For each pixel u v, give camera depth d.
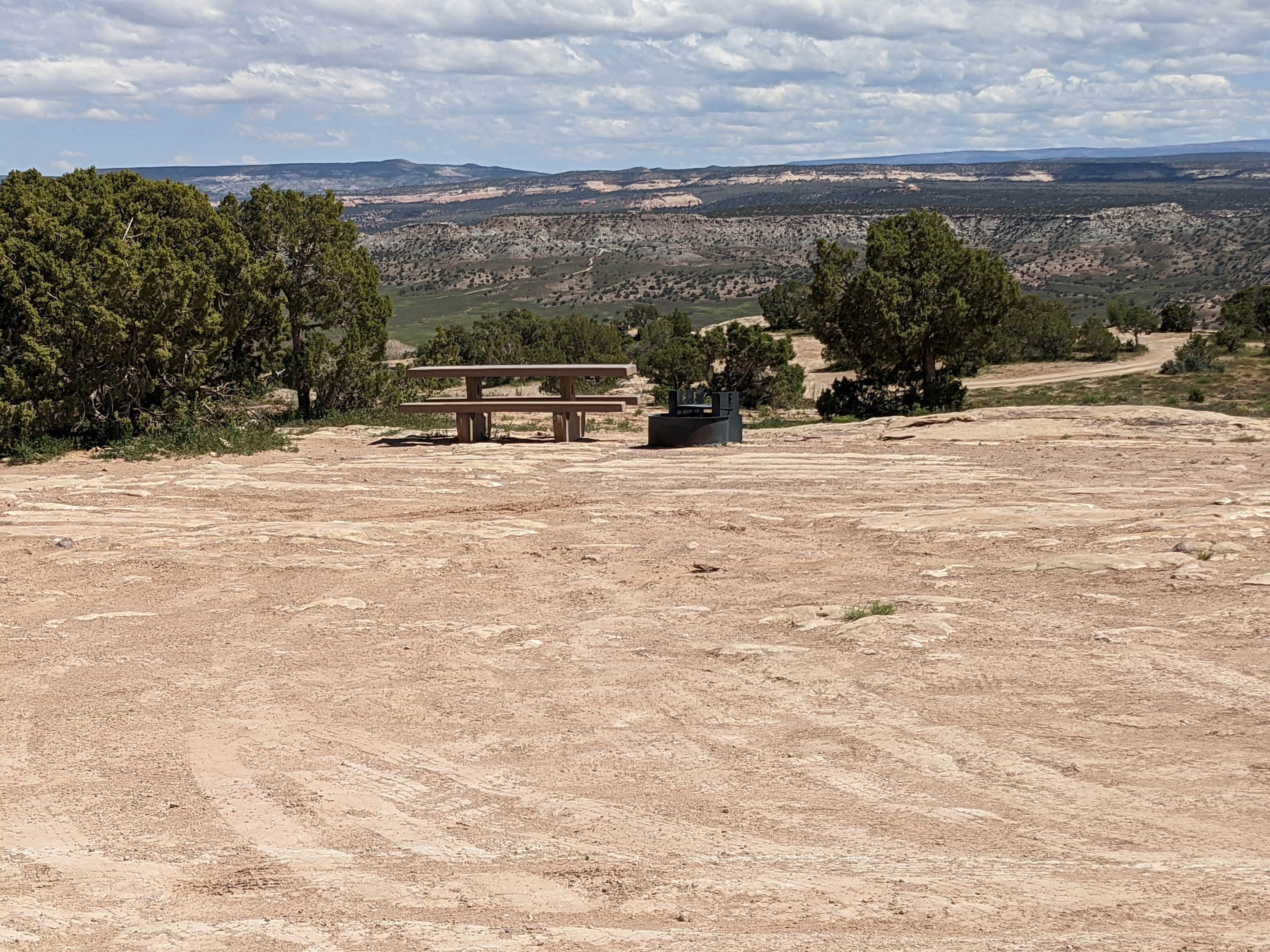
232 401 21.27
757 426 21.95
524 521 11.60
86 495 13.72
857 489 12.59
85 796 5.35
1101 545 8.97
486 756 5.67
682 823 4.76
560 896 4.10
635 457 15.87
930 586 8.31
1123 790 4.82
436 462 15.85
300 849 4.65
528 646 7.51
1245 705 5.67
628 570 9.51
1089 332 68.00
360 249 23.86
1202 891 3.87
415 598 8.92
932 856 4.30
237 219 23.36
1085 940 3.52
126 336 18.41
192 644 7.91
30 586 9.64
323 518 12.17
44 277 19.33
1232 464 13.20
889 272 29.27
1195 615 7.11
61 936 3.90
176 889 4.30
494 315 171.00
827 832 4.59
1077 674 6.27
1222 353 64.44
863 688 6.27
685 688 6.49
